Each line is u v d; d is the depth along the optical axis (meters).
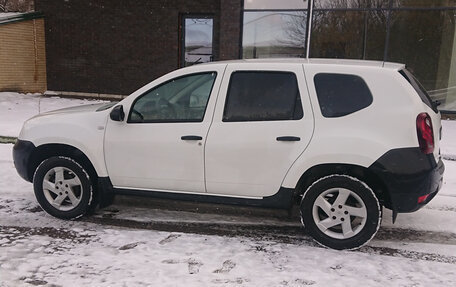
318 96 3.94
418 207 3.80
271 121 4.00
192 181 4.23
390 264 3.69
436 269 3.62
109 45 14.24
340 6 11.83
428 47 11.66
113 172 4.44
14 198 5.33
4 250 3.84
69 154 4.70
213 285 3.27
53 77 15.05
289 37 12.30
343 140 3.80
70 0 14.28
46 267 3.53
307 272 3.51
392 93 3.80
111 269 3.50
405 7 11.48
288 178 3.97
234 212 5.03
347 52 12.05
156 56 13.95
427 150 3.73
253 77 4.12
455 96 11.79
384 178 3.75
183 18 13.69
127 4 13.81
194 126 4.17
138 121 4.35
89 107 5.04
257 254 3.85
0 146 7.98
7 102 12.62
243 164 4.06
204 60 13.80
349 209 3.90
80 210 4.58
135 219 4.75
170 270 3.50
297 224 4.67
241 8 12.35
